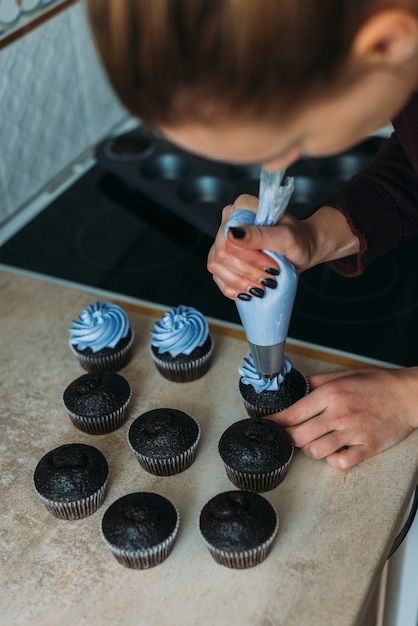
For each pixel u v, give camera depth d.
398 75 0.49
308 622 0.72
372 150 1.41
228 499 0.78
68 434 0.92
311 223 0.87
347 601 0.73
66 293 1.14
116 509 0.79
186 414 0.90
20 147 1.33
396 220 0.91
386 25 0.45
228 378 0.99
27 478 0.87
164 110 0.46
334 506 0.82
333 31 0.43
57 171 1.45
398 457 0.87
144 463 0.86
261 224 0.75
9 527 0.82
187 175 1.35
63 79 1.39
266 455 0.83
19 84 1.29
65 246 1.28
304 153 0.56
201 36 0.42
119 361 1.00
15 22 1.23
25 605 0.74
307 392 0.93
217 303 1.14
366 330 1.08
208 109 0.45
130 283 1.19
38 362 1.02
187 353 0.96
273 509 0.79
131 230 1.32
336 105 0.49
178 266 1.23
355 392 0.89
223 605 0.74
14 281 1.16
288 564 0.77
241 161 0.52
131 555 0.75
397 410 0.89
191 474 0.87
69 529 0.82
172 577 0.77
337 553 0.78
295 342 1.05
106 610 0.74
